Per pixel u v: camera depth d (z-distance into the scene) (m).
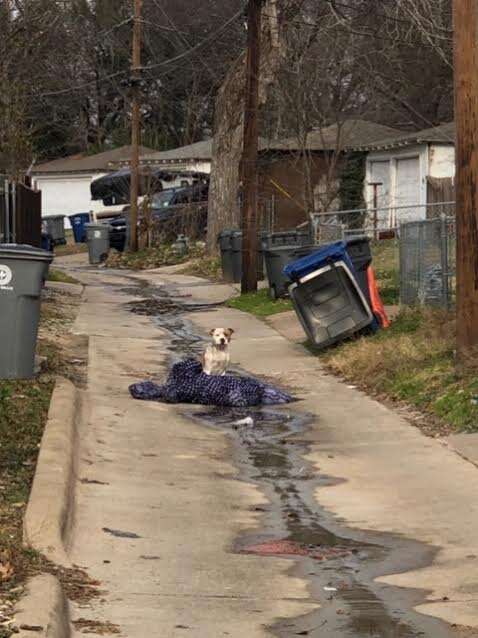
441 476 10.33
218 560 7.91
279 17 33.84
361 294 17.64
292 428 12.70
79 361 16.50
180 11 55.88
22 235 25.20
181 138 65.19
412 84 47.94
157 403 13.98
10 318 13.52
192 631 6.47
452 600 7.05
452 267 18.52
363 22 39.22
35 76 34.16
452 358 14.48
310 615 6.78
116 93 67.94
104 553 7.97
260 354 17.95
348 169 40.22
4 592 6.59
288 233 27.31
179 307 24.70
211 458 11.22
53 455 9.91
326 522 8.98
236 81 36.47
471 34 13.53
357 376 15.51
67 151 71.56
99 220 48.78
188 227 43.81
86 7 59.88
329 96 43.09
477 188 13.65
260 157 39.97
